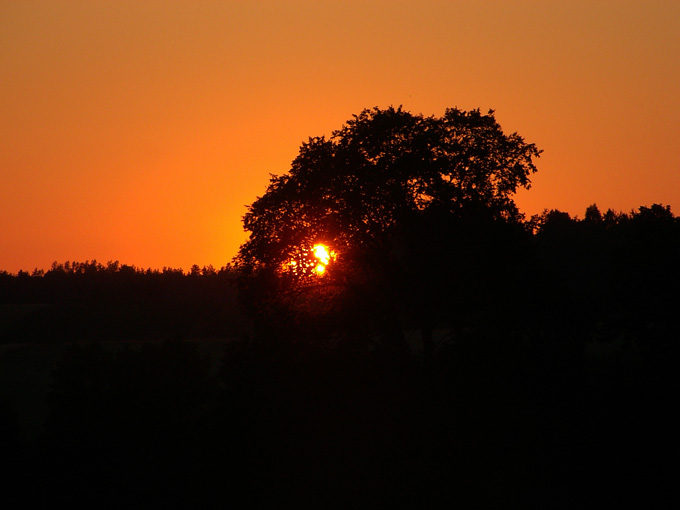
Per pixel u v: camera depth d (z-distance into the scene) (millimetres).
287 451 135750
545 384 139500
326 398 141250
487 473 121750
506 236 159250
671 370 140625
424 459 126812
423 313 158500
